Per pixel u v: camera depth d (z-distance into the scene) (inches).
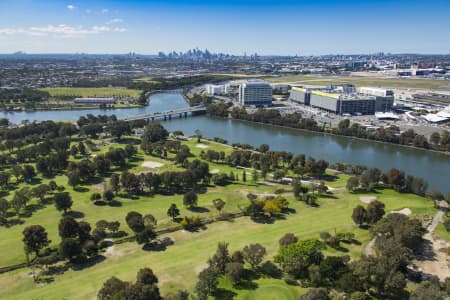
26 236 5866.1
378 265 5000.0
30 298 4955.7
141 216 6939.0
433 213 7696.9
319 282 5182.1
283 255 5428.2
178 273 5477.4
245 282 5300.2
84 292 5049.2
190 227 7086.6
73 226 6186.0
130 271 5565.9
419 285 4815.5
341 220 7401.6
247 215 7662.4
